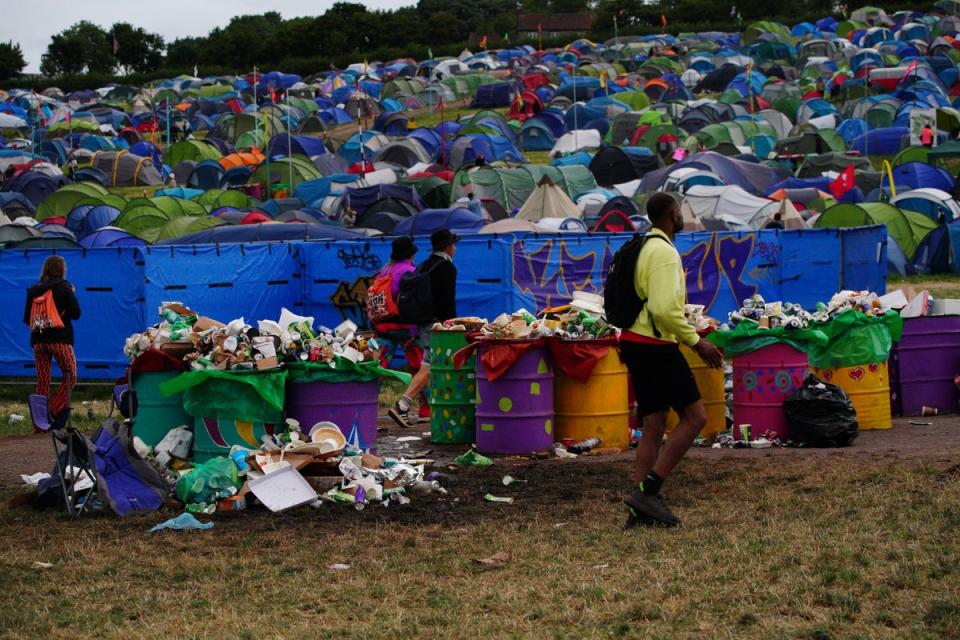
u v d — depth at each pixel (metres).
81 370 19.03
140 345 9.31
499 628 5.29
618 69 91.19
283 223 26.17
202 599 6.00
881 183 42.12
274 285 19.70
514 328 10.42
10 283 19.42
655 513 7.21
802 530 6.79
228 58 139.50
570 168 47.84
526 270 20.05
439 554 6.81
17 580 6.46
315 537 7.38
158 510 8.31
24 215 46.19
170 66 162.75
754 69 86.12
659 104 69.88
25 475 10.24
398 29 138.62
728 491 8.21
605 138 63.12
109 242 31.11
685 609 5.41
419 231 30.89
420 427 12.57
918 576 5.69
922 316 12.11
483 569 6.42
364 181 46.84
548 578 6.11
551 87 81.00
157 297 18.95
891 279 33.06
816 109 66.12
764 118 63.69
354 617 5.61
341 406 9.09
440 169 51.22
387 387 16.55
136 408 9.32
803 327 10.46
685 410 7.19
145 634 5.41
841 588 5.60
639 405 7.32
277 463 8.41
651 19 141.88
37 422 8.52
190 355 9.02
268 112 74.69
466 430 11.19
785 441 10.35
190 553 7.07
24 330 19.50
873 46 93.12
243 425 8.80
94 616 5.73
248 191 50.75
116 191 56.72
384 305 12.50
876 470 8.41
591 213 38.78
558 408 10.48
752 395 10.49
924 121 56.00
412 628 5.33
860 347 11.02
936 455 8.97
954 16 105.12
